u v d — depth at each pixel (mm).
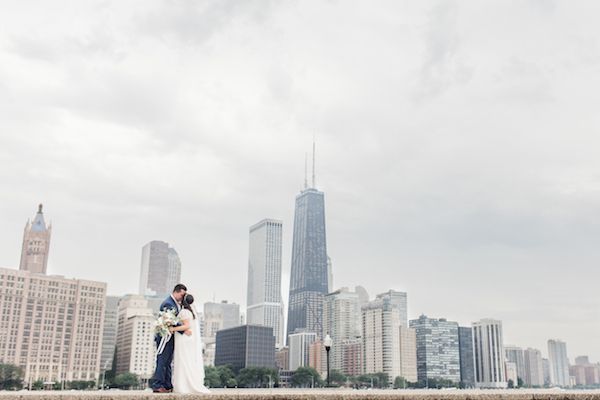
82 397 14711
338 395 15250
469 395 15805
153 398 14688
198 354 16906
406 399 15516
